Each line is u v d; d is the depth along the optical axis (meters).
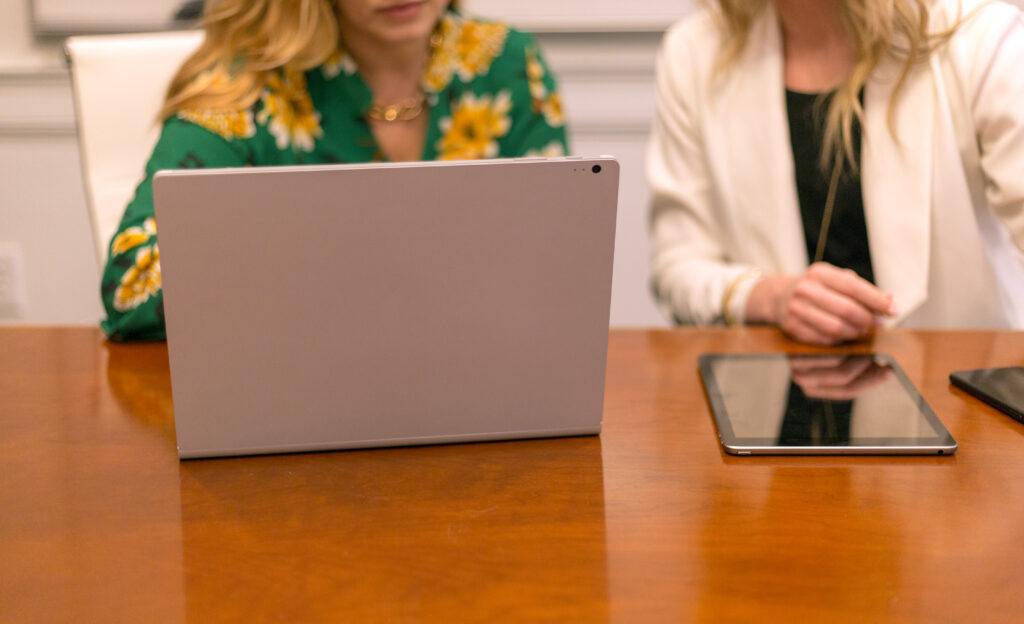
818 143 1.62
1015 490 0.86
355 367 0.92
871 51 1.52
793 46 1.64
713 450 0.94
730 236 1.69
